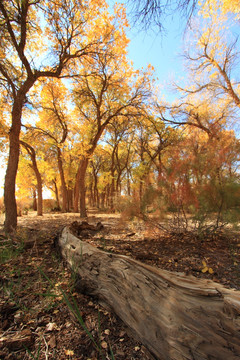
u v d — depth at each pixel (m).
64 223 7.67
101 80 11.29
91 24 9.23
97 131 12.00
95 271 2.06
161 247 3.61
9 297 1.91
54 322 1.62
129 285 1.64
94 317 1.71
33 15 7.72
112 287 1.80
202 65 12.91
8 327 1.55
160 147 13.24
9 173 6.27
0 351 1.31
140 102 11.36
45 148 15.21
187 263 2.80
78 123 15.10
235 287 2.06
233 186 3.36
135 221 4.45
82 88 11.76
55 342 1.41
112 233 5.16
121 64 11.55
